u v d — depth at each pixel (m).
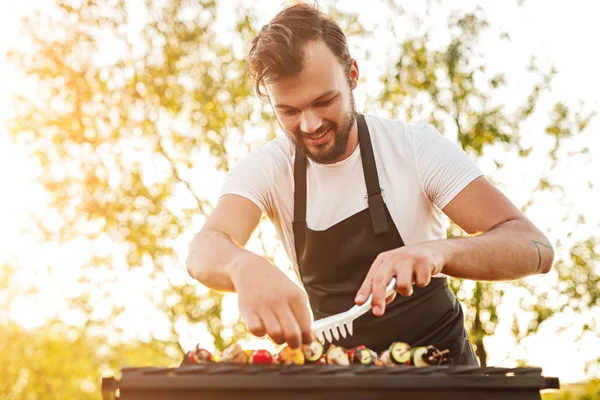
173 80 8.46
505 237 1.65
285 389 1.09
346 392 1.11
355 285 2.02
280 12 1.87
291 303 1.29
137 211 8.59
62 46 8.43
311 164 2.02
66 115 8.53
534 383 1.21
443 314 2.02
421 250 1.46
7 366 9.83
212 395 1.08
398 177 1.96
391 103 7.84
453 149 1.93
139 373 1.08
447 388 1.16
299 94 1.73
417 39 7.79
